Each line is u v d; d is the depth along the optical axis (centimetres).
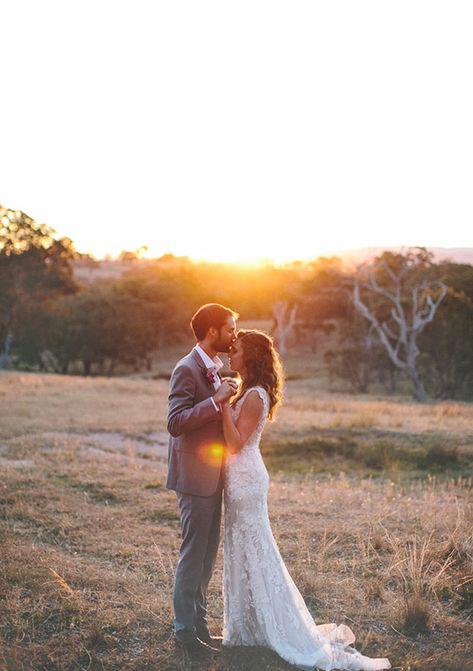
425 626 473
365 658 420
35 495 823
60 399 2166
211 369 430
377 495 905
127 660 417
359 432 1590
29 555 588
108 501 818
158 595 516
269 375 436
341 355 4688
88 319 6184
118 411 1897
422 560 544
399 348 4453
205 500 425
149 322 6756
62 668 404
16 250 5900
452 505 809
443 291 3831
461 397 4003
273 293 7169
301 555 598
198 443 425
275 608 423
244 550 425
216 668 407
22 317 5981
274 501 816
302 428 1655
